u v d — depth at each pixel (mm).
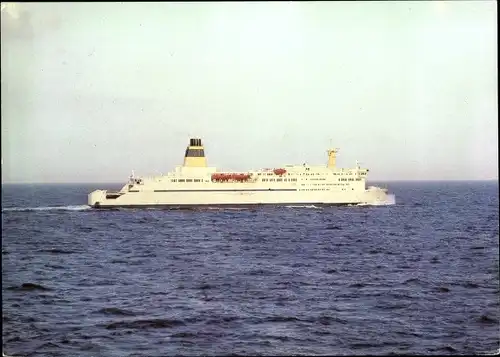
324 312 54375
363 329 50438
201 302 57312
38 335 48375
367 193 151000
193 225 119688
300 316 53031
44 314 53406
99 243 96625
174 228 115125
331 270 73188
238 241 98375
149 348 46156
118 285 64438
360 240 100312
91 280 66875
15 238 101500
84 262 78938
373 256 84312
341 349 46188
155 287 63375
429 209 159000
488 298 59688
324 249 90375
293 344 46844
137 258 82188
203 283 65250
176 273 71000
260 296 59812
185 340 47219
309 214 138500
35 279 66688
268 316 53219
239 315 53469
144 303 57031
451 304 57500
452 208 165125
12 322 51344
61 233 108500
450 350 46438
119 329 50156
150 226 118312
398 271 73062
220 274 70250
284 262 78812
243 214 138250
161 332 49312
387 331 49875
